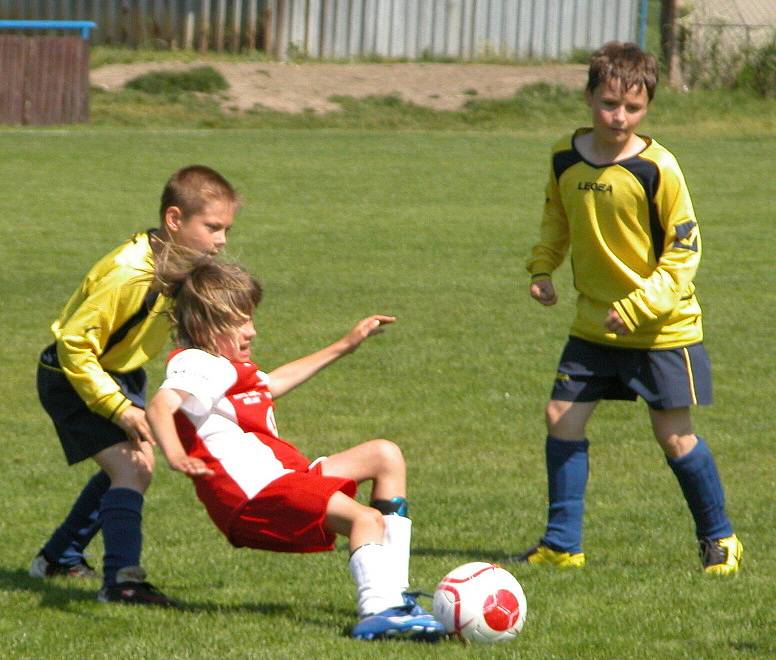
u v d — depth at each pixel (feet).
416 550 59.06
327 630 44.37
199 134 259.80
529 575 53.11
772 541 61.31
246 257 151.94
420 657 40.88
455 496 69.56
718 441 83.10
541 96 300.61
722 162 236.43
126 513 48.14
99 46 326.44
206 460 44.29
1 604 47.93
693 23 316.81
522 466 76.69
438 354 107.34
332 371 101.45
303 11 328.49
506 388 96.94
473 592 43.06
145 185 200.34
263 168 220.84
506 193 203.51
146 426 47.50
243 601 49.19
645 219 54.65
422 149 246.68
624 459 78.33
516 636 43.55
